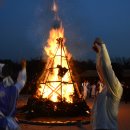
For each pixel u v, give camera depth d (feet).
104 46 21.25
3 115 20.03
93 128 20.84
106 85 20.99
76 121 50.52
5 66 21.24
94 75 184.65
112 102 20.89
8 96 20.25
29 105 56.34
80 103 56.08
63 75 57.62
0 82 20.89
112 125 20.61
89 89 128.57
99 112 20.65
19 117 54.08
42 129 46.80
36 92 58.44
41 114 53.78
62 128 47.70
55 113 53.78
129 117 61.72
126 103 103.96
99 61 21.03
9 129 19.67
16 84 21.03
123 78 170.60
